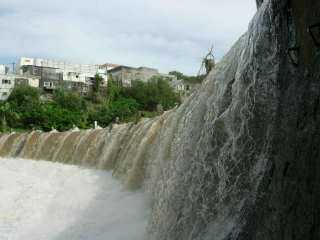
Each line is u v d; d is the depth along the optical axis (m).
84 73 117.94
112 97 78.12
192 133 11.06
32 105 66.50
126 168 20.38
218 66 11.44
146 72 119.94
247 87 8.42
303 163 6.16
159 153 15.55
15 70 127.38
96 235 14.13
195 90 14.59
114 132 26.47
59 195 20.16
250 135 8.21
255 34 8.30
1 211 18.08
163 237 10.80
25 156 37.34
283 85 7.26
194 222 9.60
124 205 16.36
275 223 6.71
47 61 122.56
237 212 8.17
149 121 22.05
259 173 7.73
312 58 6.22
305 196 6.01
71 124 56.69
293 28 6.89
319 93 5.96
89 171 25.62
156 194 13.73
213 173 9.31
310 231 5.84
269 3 7.75
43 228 15.75
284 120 7.00
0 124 58.31
